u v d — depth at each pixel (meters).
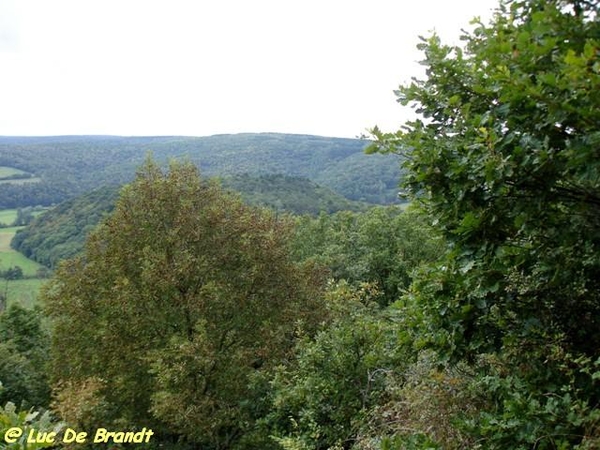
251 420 14.20
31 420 4.85
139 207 16.52
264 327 14.92
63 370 16.14
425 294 4.14
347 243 25.81
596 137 2.65
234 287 15.68
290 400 8.94
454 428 4.14
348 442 7.63
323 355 8.66
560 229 3.32
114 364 14.47
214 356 13.88
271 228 16.91
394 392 6.57
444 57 3.91
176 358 13.34
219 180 18.25
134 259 15.69
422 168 3.66
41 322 22.84
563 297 3.90
